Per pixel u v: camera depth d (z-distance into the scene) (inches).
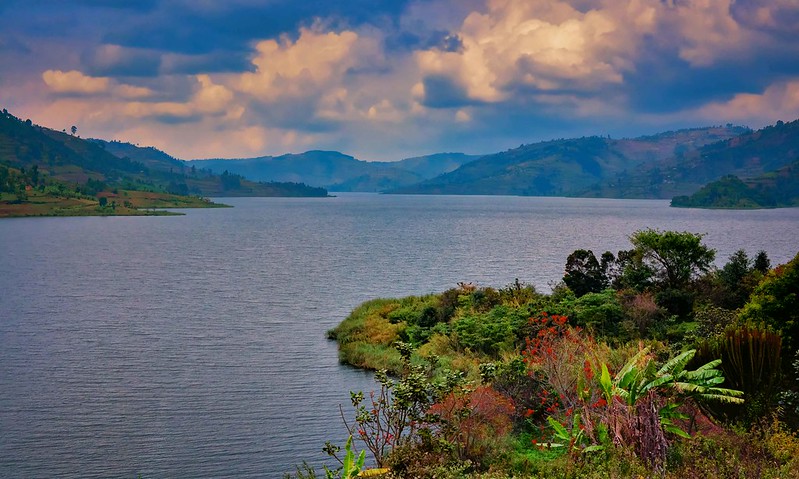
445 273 3243.1
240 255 4301.2
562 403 783.1
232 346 1649.9
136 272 3353.8
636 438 604.7
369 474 631.2
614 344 1230.3
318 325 1939.0
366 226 7854.3
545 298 1609.3
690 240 1615.4
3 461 924.0
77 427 1059.9
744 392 677.9
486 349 1337.4
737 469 528.7
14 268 3543.3
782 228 7564.0
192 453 948.6
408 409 753.0
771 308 1002.7
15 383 1315.2
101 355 1547.7
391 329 1683.1
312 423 1069.8
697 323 1258.0
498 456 702.5
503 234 6338.6
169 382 1317.7
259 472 881.5
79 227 7652.6
